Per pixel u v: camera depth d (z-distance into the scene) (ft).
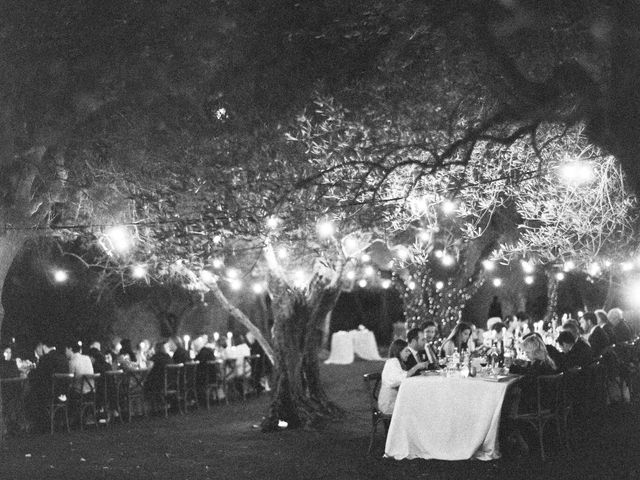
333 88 42.32
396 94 41.01
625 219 51.49
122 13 45.55
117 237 50.37
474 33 33.99
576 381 49.62
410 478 37.70
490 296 88.94
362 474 39.22
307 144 43.06
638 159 28.02
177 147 45.03
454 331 51.08
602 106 28.89
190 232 45.42
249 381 80.64
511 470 38.58
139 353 74.08
